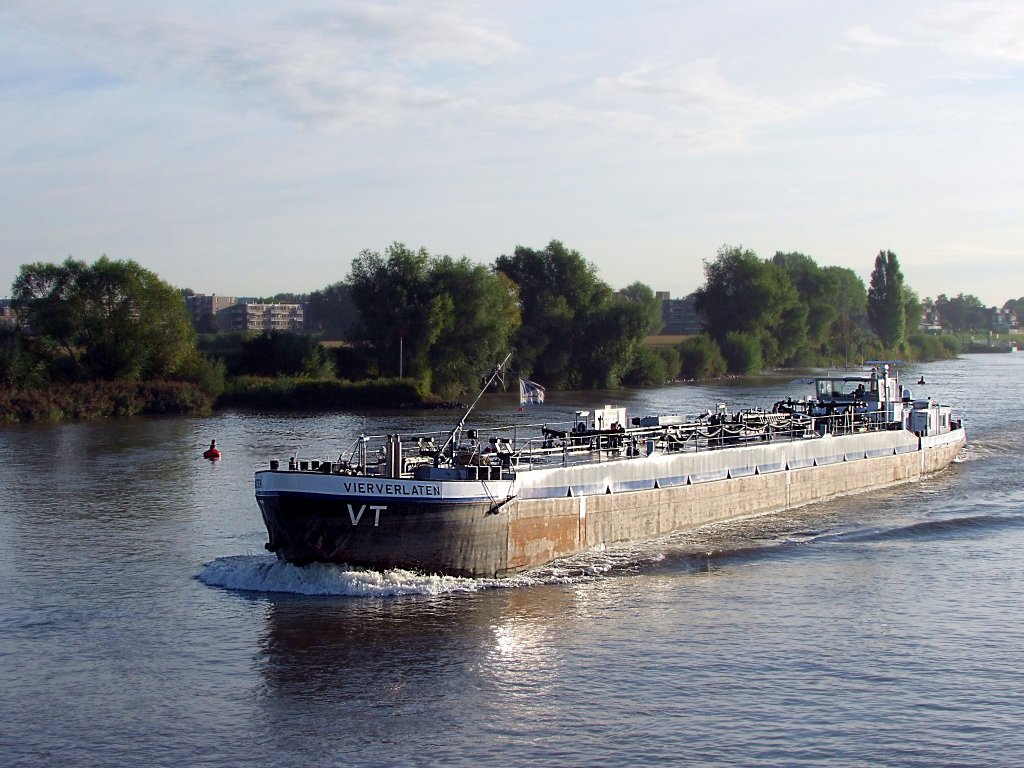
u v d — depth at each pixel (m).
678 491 45.16
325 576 35.59
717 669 29.72
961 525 48.25
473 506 36.06
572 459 42.97
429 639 31.67
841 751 25.03
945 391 124.12
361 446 41.72
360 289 125.12
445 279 123.69
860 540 45.09
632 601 35.62
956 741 25.50
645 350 144.00
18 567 40.25
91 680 29.12
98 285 112.31
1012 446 75.81
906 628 33.22
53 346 115.06
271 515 35.06
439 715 26.83
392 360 123.19
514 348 128.38
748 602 35.69
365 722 26.47
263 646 31.22
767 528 47.22
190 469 65.56
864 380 65.88
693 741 25.48
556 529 39.41
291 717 26.75
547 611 34.38
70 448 76.75
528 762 24.48
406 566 35.84
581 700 27.69
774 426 53.78
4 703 27.72
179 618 33.81
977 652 31.16
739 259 166.12
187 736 25.80
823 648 31.39
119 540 44.78
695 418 57.44
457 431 41.28
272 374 125.06
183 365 115.62
